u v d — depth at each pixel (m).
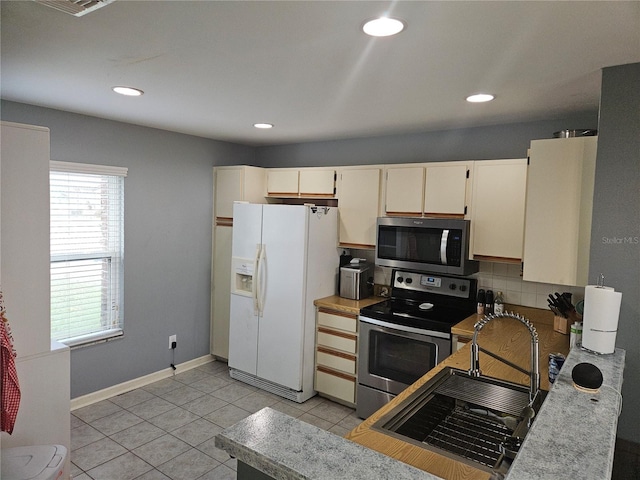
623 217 1.85
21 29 1.62
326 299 3.67
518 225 2.89
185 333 4.23
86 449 2.86
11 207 2.15
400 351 3.14
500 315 1.72
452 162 3.13
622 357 1.76
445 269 3.10
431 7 1.38
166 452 2.85
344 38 1.66
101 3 1.32
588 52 1.73
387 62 1.91
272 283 3.69
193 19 1.52
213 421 3.27
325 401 3.65
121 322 3.69
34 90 2.54
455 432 1.80
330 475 0.92
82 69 2.10
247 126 3.53
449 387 1.96
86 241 3.43
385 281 3.83
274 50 1.80
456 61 1.88
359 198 3.64
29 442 2.26
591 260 1.92
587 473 0.93
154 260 3.89
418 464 1.29
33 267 2.23
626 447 1.86
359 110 2.84
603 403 1.31
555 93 2.35
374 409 3.28
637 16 1.41
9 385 1.98
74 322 3.40
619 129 1.86
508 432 1.75
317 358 3.65
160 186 3.88
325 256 3.71
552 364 1.93
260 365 3.81
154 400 3.60
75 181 3.33
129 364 3.78
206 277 4.40
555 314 2.87
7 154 2.12
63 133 3.17
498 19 1.46
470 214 3.08
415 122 3.19
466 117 2.99
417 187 3.30
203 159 4.25
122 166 3.58
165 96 2.61
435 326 2.95
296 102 2.67
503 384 1.92
